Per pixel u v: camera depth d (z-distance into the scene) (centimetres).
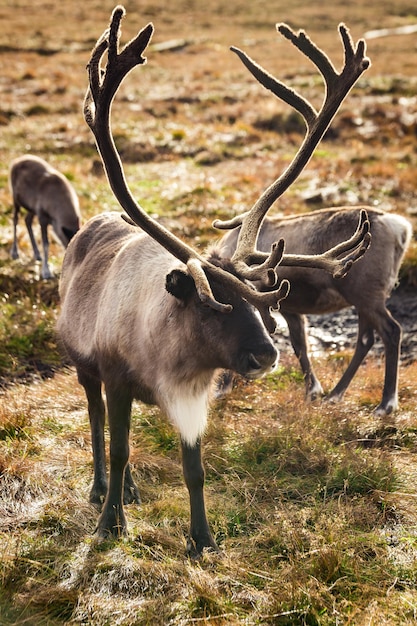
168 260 967
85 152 3859
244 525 1062
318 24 9969
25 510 1085
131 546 999
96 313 1047
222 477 1171
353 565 951
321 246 1496
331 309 1534
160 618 867
